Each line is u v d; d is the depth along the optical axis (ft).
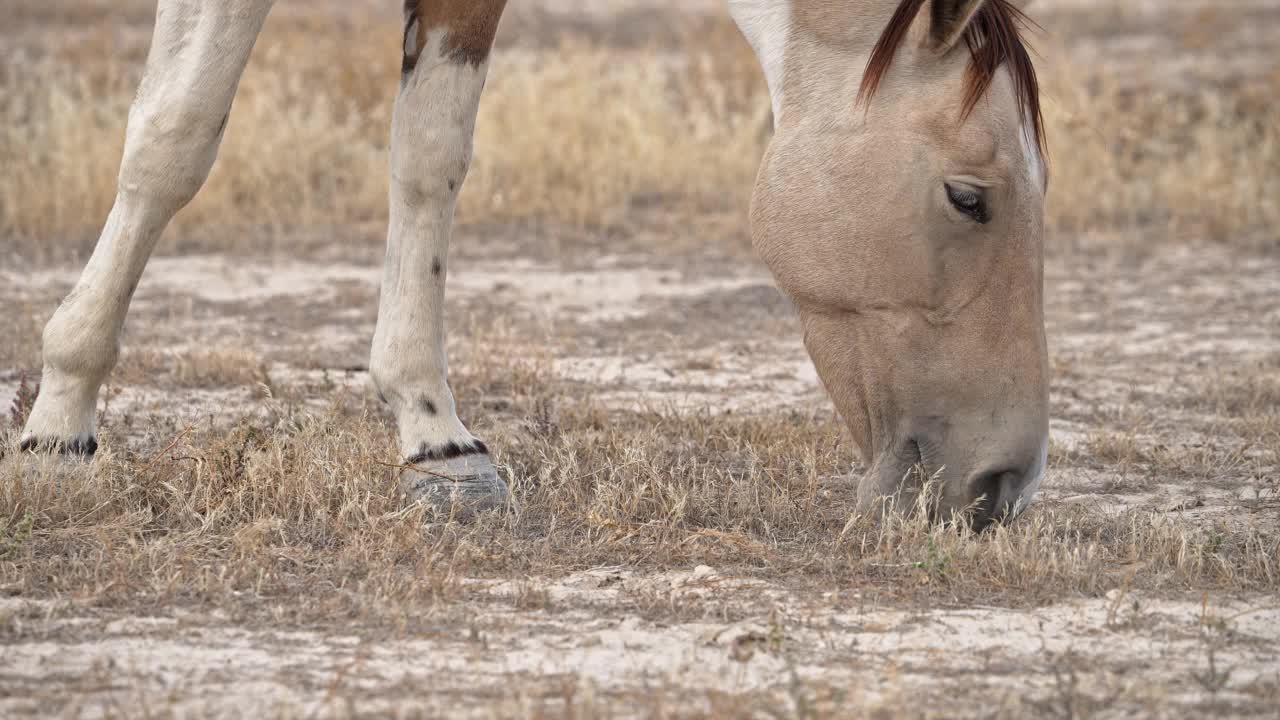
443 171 60.39
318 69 177.58
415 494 59.16
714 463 68.74
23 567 51.75
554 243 133.39
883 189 52.90
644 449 65.92
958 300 52.29
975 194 51.49
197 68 58.34
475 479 59.67
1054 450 73.36
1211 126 160.76
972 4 50.39
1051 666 44.91
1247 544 56.85
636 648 46.01
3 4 252.21
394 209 61.21
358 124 158.81
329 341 97.71
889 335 53.31
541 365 89.56
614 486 60.70
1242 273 124.88
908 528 53.06
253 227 134.62
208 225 133.49
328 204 143.23
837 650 46.03
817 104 55.47
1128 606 50.70
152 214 59.88
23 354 88.07
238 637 46.32
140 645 45.39
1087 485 67.97
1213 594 52.29
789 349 99.04
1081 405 84.99
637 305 111.75
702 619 48.75
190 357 86.84
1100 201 146.10
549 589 51.55
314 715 39.91
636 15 271.69
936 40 52.95
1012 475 52.03
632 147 153.79
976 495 52.37
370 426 68.59
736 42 212.23
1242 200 141.69
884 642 46.83
